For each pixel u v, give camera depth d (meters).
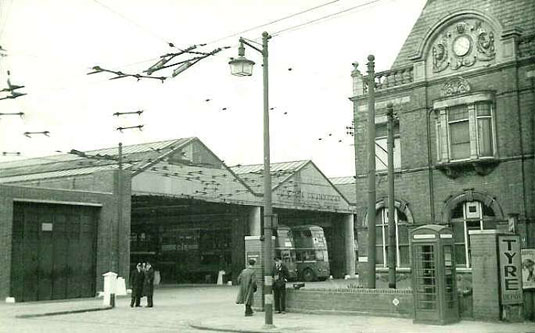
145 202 48.09
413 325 17.45
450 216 27.05
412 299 19.12
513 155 25.14
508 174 25.27
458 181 26.84
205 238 59.94
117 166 42.94
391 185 23.06
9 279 32.50
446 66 27.52
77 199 36.16
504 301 17.48
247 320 20.41
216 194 47.41
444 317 17.41
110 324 20.78
